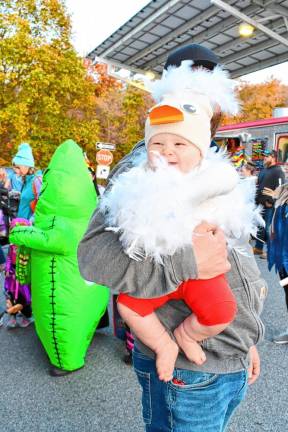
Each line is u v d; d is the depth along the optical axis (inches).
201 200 40.3
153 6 243.9
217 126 49.7
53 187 109.0
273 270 237.0
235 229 44.6
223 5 228.2
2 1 518.3
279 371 122.4
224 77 46.3
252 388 113.0
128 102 668.7
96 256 42.9
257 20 241.6
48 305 109.3
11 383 113.9
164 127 42.6
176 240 38.4
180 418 46.8
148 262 40.1
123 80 366.9
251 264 48.7
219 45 298.7
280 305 177.5
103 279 42.5
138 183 39.4
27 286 147.1
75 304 109.8
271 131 369.4
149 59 345.1
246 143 386.3
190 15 256.4
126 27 279.9
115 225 42.1
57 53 541.3
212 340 45.2
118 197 40.4
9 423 96.7
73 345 113.9
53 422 97.3
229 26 260.8
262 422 98.2
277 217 145.0
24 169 183.3
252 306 47.4
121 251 41.4
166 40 292.4
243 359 48.2
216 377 45.9
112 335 144.9
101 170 148.3
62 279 108.2
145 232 38.0
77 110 620.1
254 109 781.9
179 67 46.9
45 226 106.8
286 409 103.5
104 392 109.5
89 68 751.7
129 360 123.3
